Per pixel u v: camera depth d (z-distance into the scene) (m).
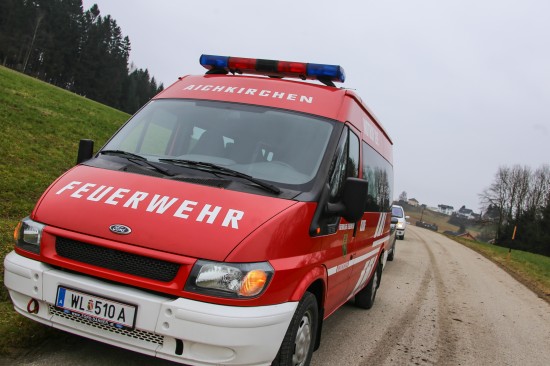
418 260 17.16
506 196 71.50
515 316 9.35
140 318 3.17
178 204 3.52
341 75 5.28
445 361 5.87
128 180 3.82
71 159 16.03
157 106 4.89
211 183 3.78
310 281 3.82
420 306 8.95
